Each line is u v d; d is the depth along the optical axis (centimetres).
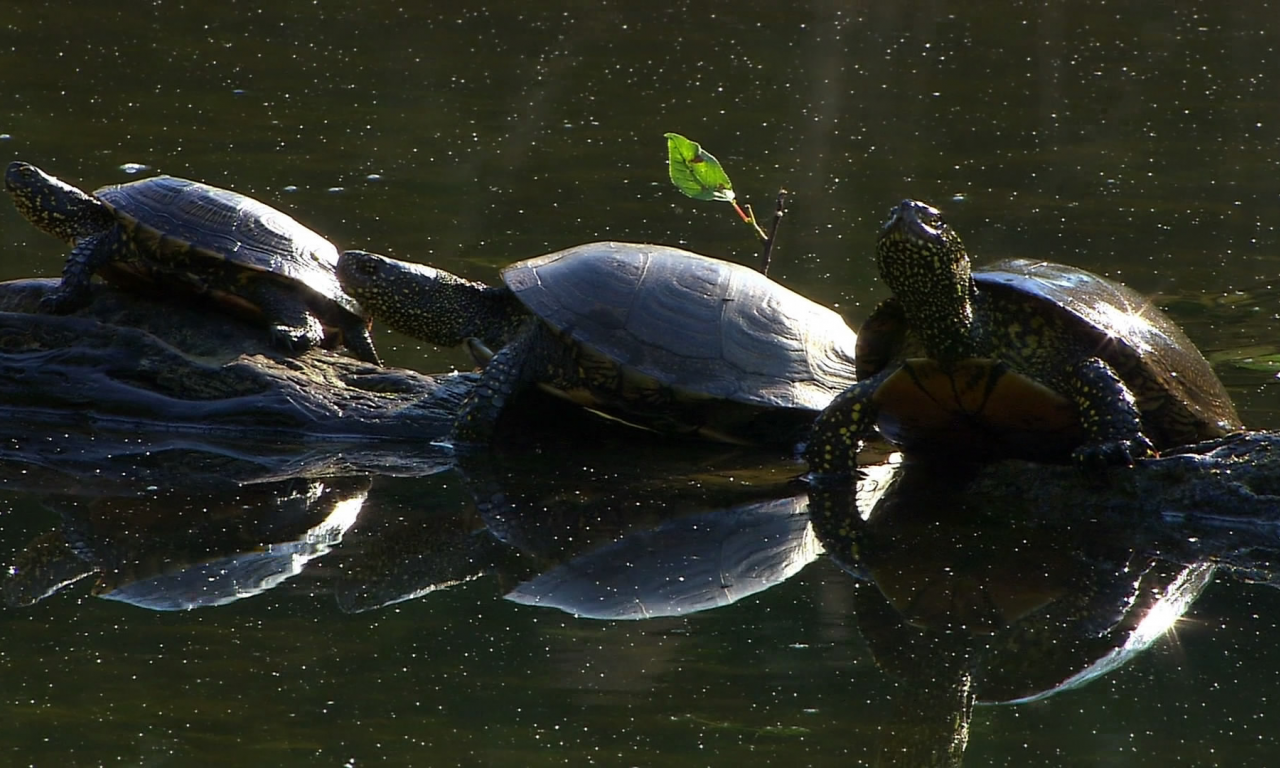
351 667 832
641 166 2495
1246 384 1449
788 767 719
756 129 2784
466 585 973
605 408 1340
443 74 3153
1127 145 2722
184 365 1371
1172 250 2038
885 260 1129
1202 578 1005
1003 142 2733
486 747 735
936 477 1262
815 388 1325
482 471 1251
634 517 1132
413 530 1089
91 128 2530
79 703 779
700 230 2119
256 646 861
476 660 847
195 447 1303
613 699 796
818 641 885
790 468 1285
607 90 3066
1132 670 848
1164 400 1161
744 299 1354
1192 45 3638
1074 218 2222
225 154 2420
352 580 977
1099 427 1124
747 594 965
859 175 2480
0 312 1418
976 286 1175
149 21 3541
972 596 968
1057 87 3195
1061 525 1120
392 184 2298
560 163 2491
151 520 1098
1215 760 732
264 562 1011
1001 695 815
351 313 1450
